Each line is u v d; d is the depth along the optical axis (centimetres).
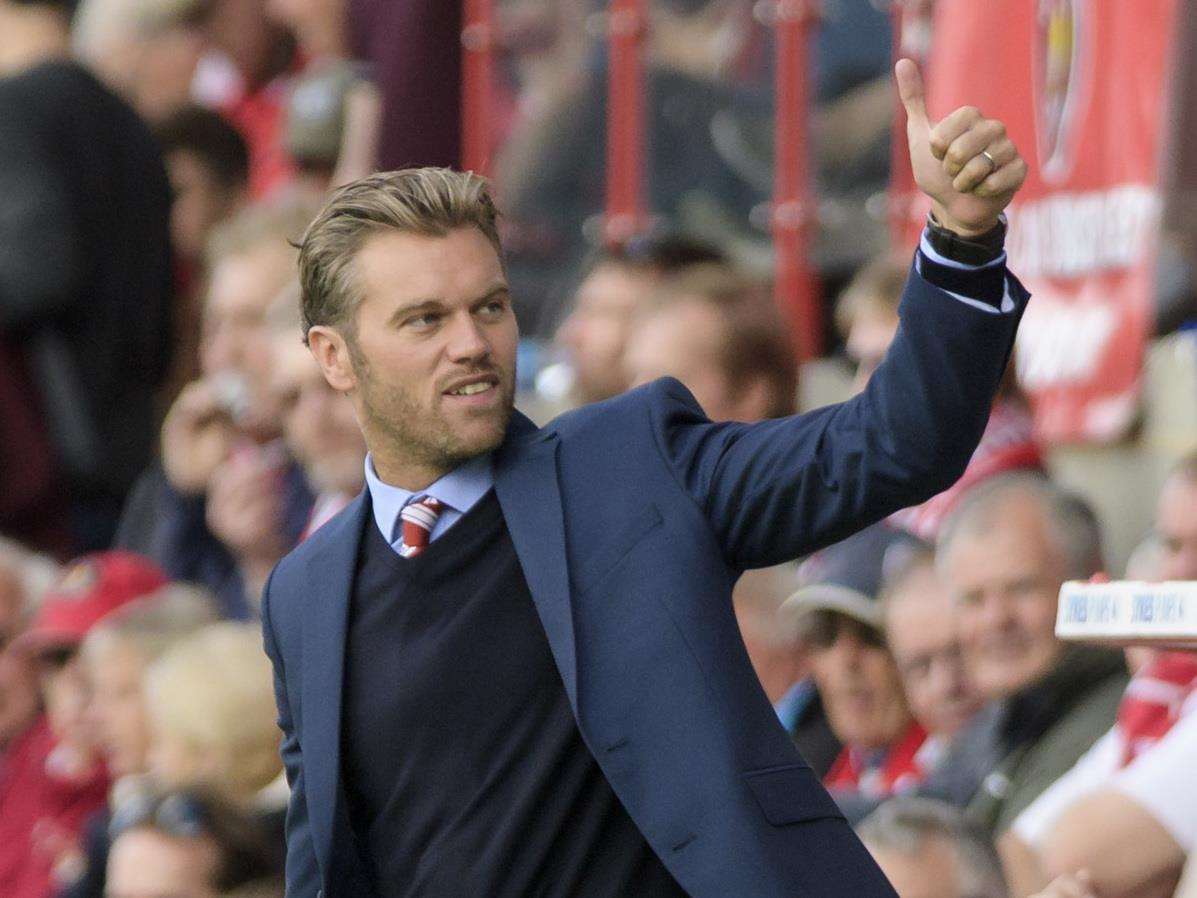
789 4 2544
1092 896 1560
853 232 2525
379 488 1209
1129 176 2067
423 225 1166
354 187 1191
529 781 1154
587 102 2689
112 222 2891
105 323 2883
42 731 2475
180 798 1870
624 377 2225
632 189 2631
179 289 3123
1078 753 1719
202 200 3147
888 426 1112
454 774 1166
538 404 2628
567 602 1149
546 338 2675
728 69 2611
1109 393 2094
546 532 1167
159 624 2350
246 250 2686
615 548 1162
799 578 2023
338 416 2300
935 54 2220
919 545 1880
